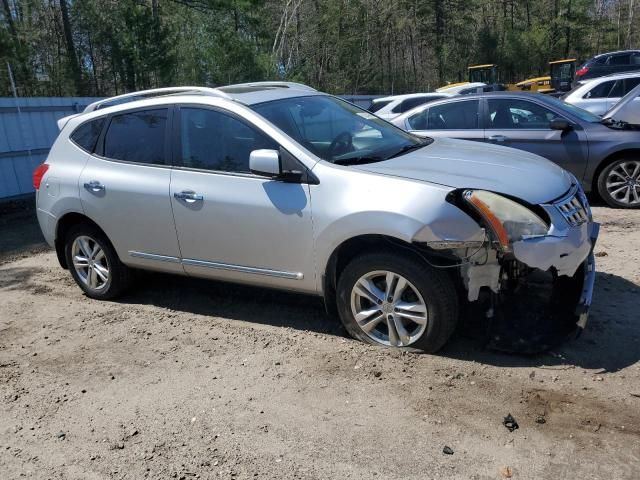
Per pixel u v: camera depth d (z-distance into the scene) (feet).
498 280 11.87
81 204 16.78
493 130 26.48
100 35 86.17
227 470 9.77
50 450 10.74
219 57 75.72
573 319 13.08
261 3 82.02
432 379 11.92
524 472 9.21
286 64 107.65
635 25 219.41
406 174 12.57
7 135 35.81
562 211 12.15
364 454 9.90
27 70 73.67
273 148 13.76
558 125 25.04
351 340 13.80
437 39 174.19
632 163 24.53
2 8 79.36
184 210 14.85
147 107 15.92
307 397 11.69
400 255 12.39
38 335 15.75
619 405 10.69
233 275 14.76
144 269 16.65
